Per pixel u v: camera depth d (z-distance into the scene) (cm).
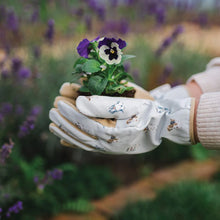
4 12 228
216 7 533
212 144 99
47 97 196
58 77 200
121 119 98
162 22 271
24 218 159
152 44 268
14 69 172
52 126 101
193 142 100
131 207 182
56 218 175
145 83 235
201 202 174
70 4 289
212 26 489
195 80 114
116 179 220
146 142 101
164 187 205
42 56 205
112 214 182
